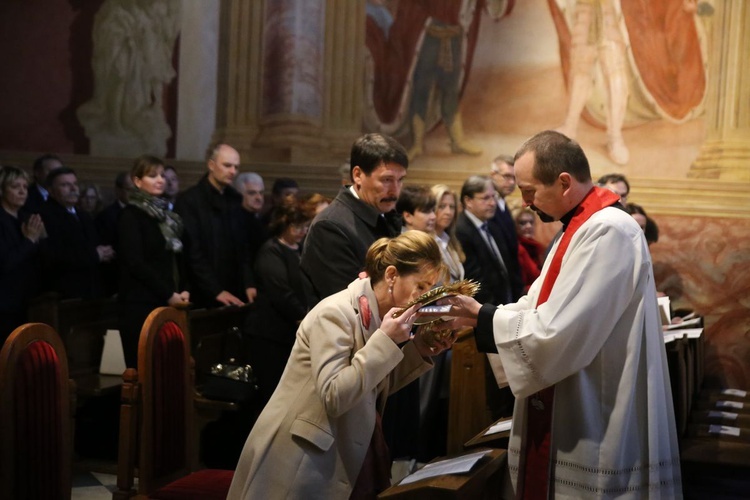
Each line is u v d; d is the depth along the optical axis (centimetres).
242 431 548
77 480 519
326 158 823
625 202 667
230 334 575
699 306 777
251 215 672
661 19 790
